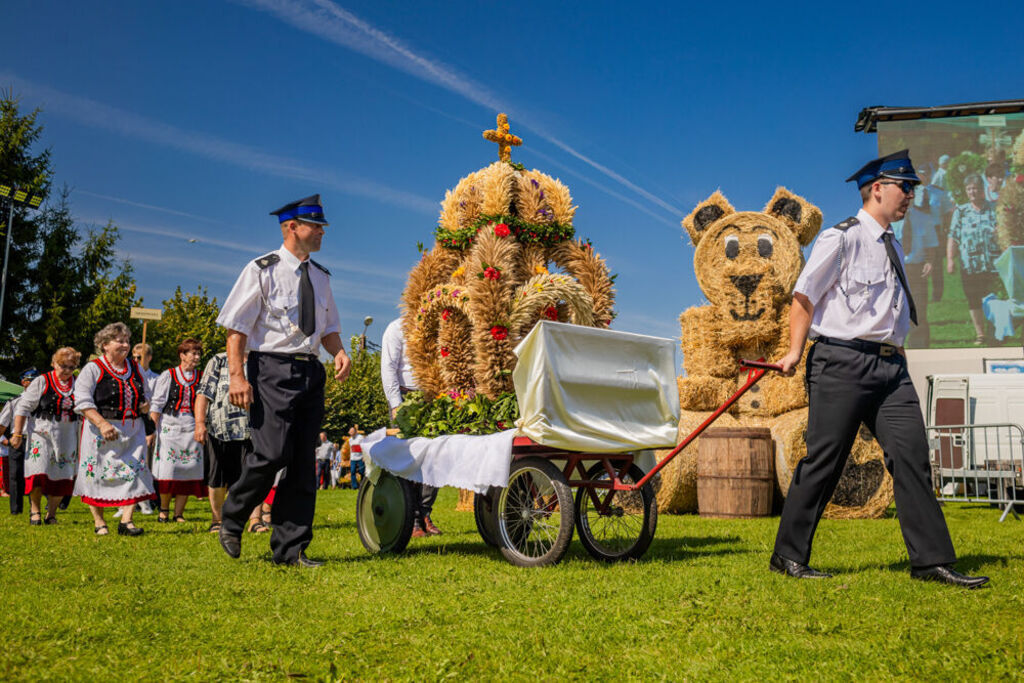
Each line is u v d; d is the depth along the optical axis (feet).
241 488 16.42
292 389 16.03
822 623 10.65
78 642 10.07
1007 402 45.85
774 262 34.27
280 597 12.73
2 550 18.88
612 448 16.60
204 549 18.89
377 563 16.42
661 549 19.15
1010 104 63.72
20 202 110.73
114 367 23.73
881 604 11.83
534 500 17.65
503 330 26.11
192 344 28.09
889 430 14.29
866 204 14.99
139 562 16.62
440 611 11.68
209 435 24.98
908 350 63.98
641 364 17.49
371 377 153.79
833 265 14.53
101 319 110.42
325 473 87.40
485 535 19.66
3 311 110.63
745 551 18.58
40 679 8.57
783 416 33.40
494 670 8.90
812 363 14.76
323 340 17.10
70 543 20.62
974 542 20.25
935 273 64.13
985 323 62.69
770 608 11.61
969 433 42.14
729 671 8.79
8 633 10.40
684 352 35.83
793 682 8.43
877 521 28.17
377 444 18.79
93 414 22.86
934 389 47.29
